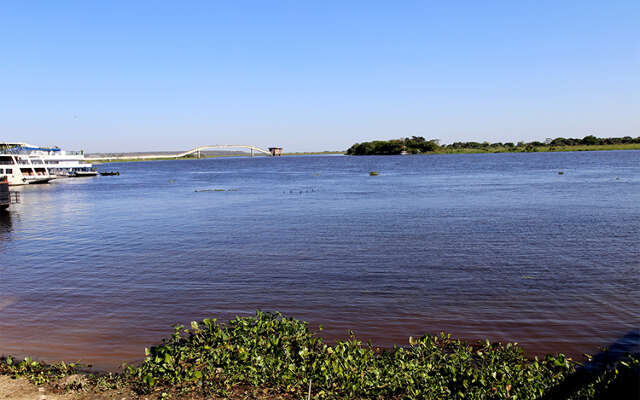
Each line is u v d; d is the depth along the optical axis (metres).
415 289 14.54
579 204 35.66
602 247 20.11
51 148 106.44
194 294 14.40
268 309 12.91
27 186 78.44
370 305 13.08
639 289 14.16
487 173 86.38
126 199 50.75
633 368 8.23
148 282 15.88
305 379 8.05
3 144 81.38
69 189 70.31
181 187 69.25
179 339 9.70
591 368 8.97
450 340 10.42
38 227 30.86
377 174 91.38
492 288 14.51
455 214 31.56
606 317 11.89
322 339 10.70
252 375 8.12
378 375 8.06
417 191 50.72
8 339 10.89
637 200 37.53
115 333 11.23
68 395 7.89
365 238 23.25
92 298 14.13
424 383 7.90
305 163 198.00
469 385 7.80
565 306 12.76
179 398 7.61
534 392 7.45
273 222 29.80
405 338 10.77
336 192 52.16
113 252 21.39
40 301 13.88
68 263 19.23
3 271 17.97
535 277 15.67
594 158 154.88
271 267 17.69
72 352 10.13
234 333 9.74
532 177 71.31
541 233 23.72
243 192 56.22
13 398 7.77
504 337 10.73
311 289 14.72
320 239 23.28
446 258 18.61
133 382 8.33
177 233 26.48
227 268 17.69
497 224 26.84
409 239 22.75
